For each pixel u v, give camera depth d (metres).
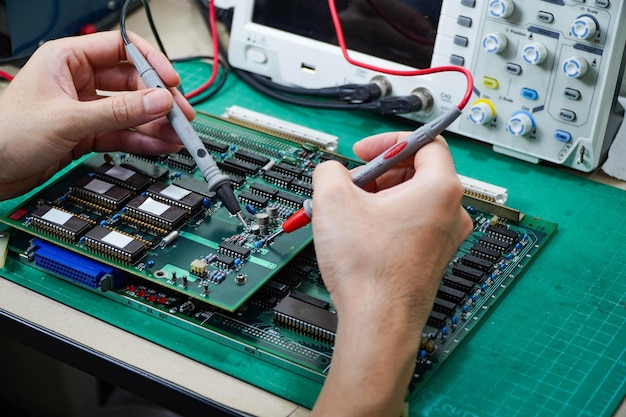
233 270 1.26
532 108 1.54
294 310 1.21
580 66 1.45
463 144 1.67
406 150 1.13
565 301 1.30
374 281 1.01
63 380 1.93
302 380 1.14
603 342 1.22
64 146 1.33
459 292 1.27
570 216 1.48
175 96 1.44
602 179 1.58
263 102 1.77
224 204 1.31
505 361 1.19
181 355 1.18
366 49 1.67
